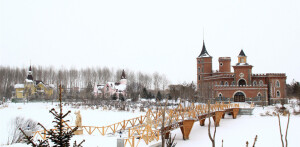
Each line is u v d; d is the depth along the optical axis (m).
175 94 89.12
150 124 31.31
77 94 109.81
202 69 104.06
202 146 37.53
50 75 135.12
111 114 63.06
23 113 60.34
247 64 89.56
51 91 111.75
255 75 90.81
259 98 81.75
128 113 65.19
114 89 116.56
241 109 66.12
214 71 116.88
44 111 64.88
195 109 46.09
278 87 88.44
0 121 46.62
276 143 39.53
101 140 29.20
